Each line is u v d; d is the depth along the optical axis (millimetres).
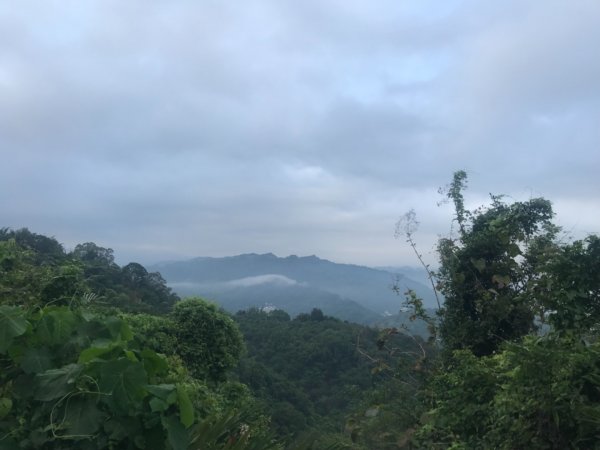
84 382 2594
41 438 2486
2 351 2672
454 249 7723
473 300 7488
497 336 7027
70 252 23781
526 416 3881
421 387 7285
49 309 3141
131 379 2570
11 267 7254
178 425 2674
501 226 7488
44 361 2732
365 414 7172
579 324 4566
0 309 2787
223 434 3209
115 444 2566
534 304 6488
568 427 3801
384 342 8078
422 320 8047
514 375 4035
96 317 3090
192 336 12844
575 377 3918
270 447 3148
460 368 4906
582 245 4695
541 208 7629
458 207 8141
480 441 4320
